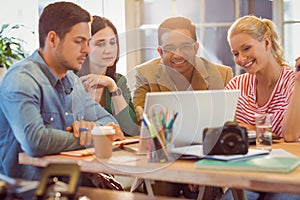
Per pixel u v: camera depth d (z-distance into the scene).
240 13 4.22
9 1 3.45
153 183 2.48
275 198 1.94
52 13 2.11
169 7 4.36
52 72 2.12
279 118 2.46
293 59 4.10
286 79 2.47
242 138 1.63
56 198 1.06
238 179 1.41
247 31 2.44
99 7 4.00
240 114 2.59
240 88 2.64
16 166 2.09
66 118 2.15
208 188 1.99
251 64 2.46
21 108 1.94
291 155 1.74
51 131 1.93
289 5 4.11
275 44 2.55
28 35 3.54
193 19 4.33
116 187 2.29
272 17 4.15
